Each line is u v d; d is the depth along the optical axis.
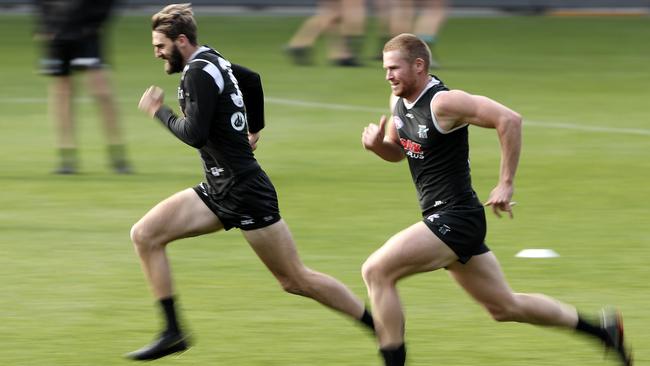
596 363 23.00
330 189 41.03
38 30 42.09
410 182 42.44
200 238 33.75
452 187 20.66
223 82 21.86
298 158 47.19
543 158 47.34
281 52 81.75
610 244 33.19
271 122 55.94
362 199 39.41
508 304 21.27
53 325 25.39
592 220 36.34
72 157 43.66
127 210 37.50
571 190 41.03
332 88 66.44
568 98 63.62
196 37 22.31
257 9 106.12
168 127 22.02
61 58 42.25
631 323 25.67
